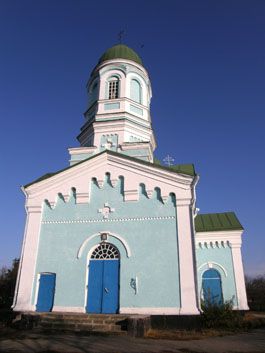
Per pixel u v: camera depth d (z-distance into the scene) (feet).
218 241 83.41
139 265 48.78
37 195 56.80
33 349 29.63
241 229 82.79
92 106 76.07
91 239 52.13
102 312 47.57
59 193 56.24
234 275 79.51
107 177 55.57
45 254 52.70
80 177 56.18
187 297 45.24
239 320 49.88
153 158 78.79
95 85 79.77
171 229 49.85
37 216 55.42
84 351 28.99
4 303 71.67
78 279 50.01
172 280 46.78
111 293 48.57
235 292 77.87
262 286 142.92
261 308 98.94
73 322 42.96
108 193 54.44
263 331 46.78
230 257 81.56
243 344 35.19
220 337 40.11
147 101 78.79
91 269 50.70
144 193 52.90
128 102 73.20
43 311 49.16
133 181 53.83
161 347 32.22
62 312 47.26
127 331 39.14
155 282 47.24
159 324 44.16
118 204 53.31
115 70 76.95
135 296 46.98
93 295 48.98
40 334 38.42
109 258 50.88
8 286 90.43
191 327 43.57
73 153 70.08
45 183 56.95
